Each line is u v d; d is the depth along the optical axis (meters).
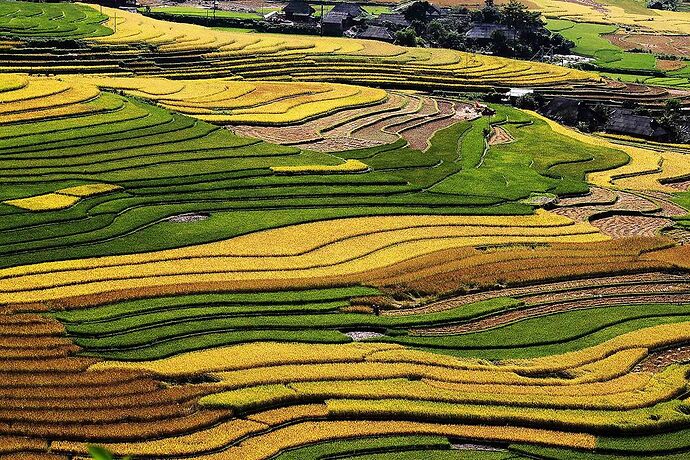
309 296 64.88
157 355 54.75
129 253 70.31
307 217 81.56
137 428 46.44
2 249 68.44
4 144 93.19
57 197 79.75
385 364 55.84
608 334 62.78
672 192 105.06
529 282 71.62
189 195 84.19
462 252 76.25
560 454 48.19
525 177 102.38
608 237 84.94
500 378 55.06
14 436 44.81
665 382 56.16
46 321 57.50
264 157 98.12
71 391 49.31
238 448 46.25
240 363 54.34
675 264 77.31
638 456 48.81
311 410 50.41
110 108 110.19
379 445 47.59
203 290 64.00
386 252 75.25
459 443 49.09
